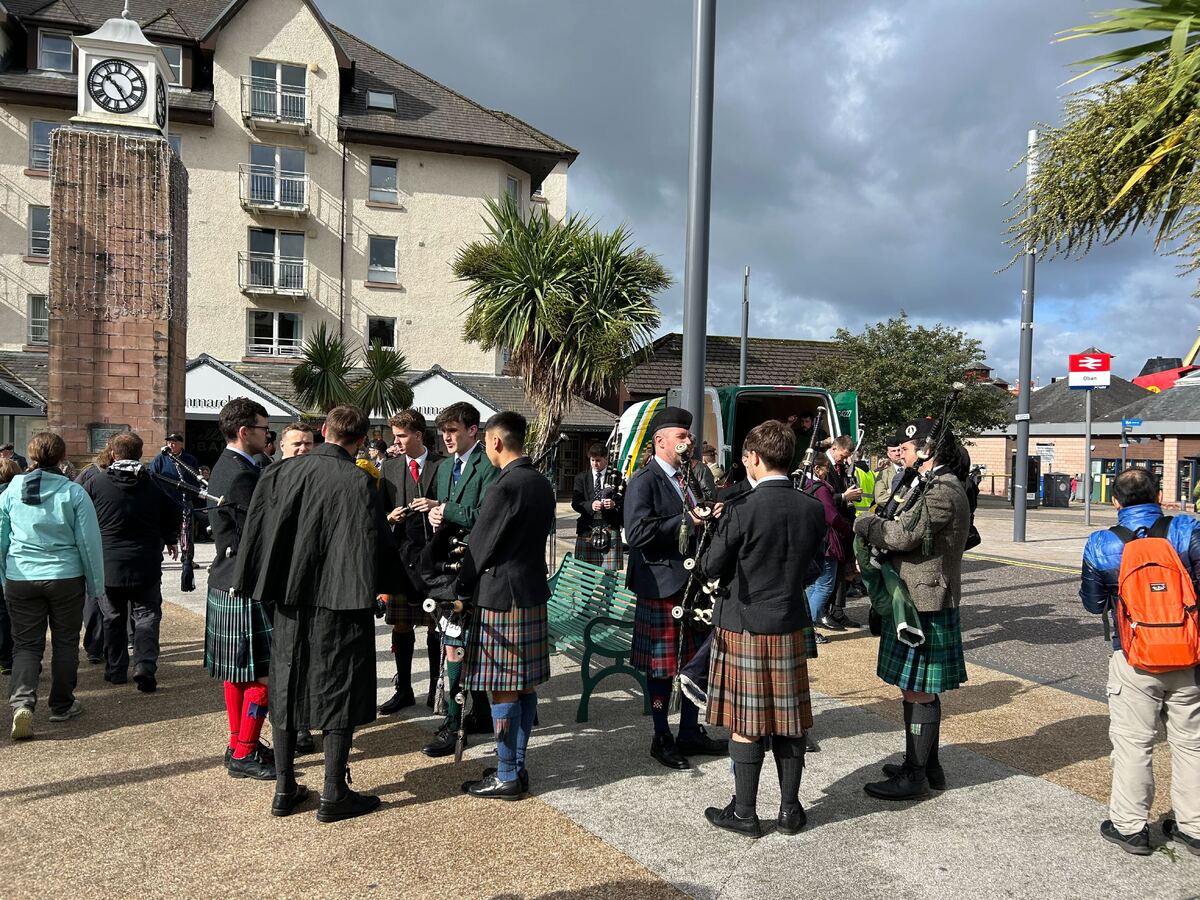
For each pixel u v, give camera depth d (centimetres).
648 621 422
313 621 344
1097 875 310
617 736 461
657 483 418
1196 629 315
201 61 2525
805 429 1203
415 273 2628
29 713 442
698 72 551
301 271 2523
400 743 446
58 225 1095
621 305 1133
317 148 2525
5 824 344
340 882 298
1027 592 934
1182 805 330
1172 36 224
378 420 1858
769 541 332
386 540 354
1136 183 294
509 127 2778
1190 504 2747
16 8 2388
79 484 502
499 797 371
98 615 605
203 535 1360
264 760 405
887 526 362
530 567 372
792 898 291
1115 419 3372
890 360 2278
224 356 2453
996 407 2408
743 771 339
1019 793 384
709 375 2766
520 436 381
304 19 2502
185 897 288
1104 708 514
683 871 309
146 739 448
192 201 2422
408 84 2761
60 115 2333
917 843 333
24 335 2303
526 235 1158
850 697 536
